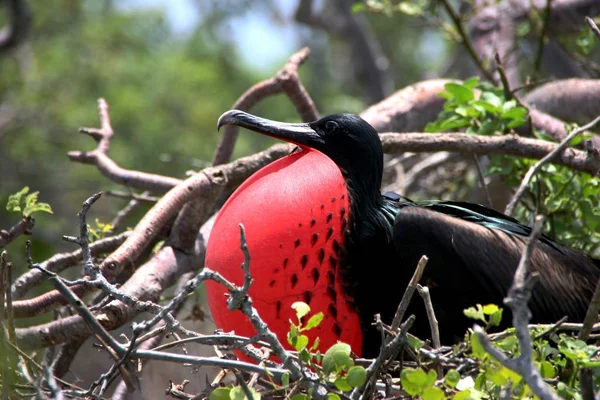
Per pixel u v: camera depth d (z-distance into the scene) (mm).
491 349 5590
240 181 10164
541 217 5656
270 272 7621
